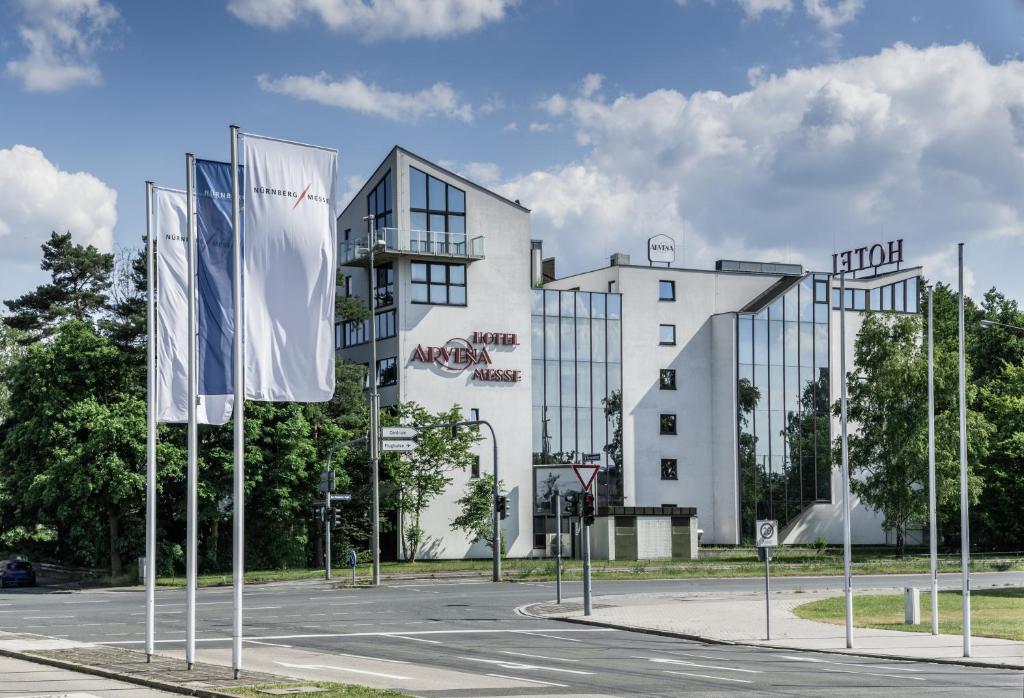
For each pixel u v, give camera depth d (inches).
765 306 3208.7
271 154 793.6
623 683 734.5
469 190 2883.9
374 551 2039.9
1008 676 808.3
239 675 729.6
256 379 780.6
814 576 2218.3
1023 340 3710.6
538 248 3467.0
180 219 877.8
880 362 2689.5
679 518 2869.1
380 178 2878.9
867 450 2699.3
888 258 3467.0
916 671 842.2
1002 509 3095.5
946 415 2632.9
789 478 3191.4
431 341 2812.5
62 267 3499.0
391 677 758.5
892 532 3388.3
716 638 1091.3
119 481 2249.0
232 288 812.6
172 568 2362.2
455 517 2795.3
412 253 2778.1
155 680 707.4
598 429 3043.8
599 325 3075.8
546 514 2886.3
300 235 799.1
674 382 3179.1
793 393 3218.5
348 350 3006.9
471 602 1592.0
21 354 3043.8
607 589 1856.5
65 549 2913.4
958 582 1975.9
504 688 700.0
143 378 2507.4
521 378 2913.4
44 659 835.4
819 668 854.5
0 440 2844.5
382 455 2618.1
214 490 2372.0
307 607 1509.6
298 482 2463.1
